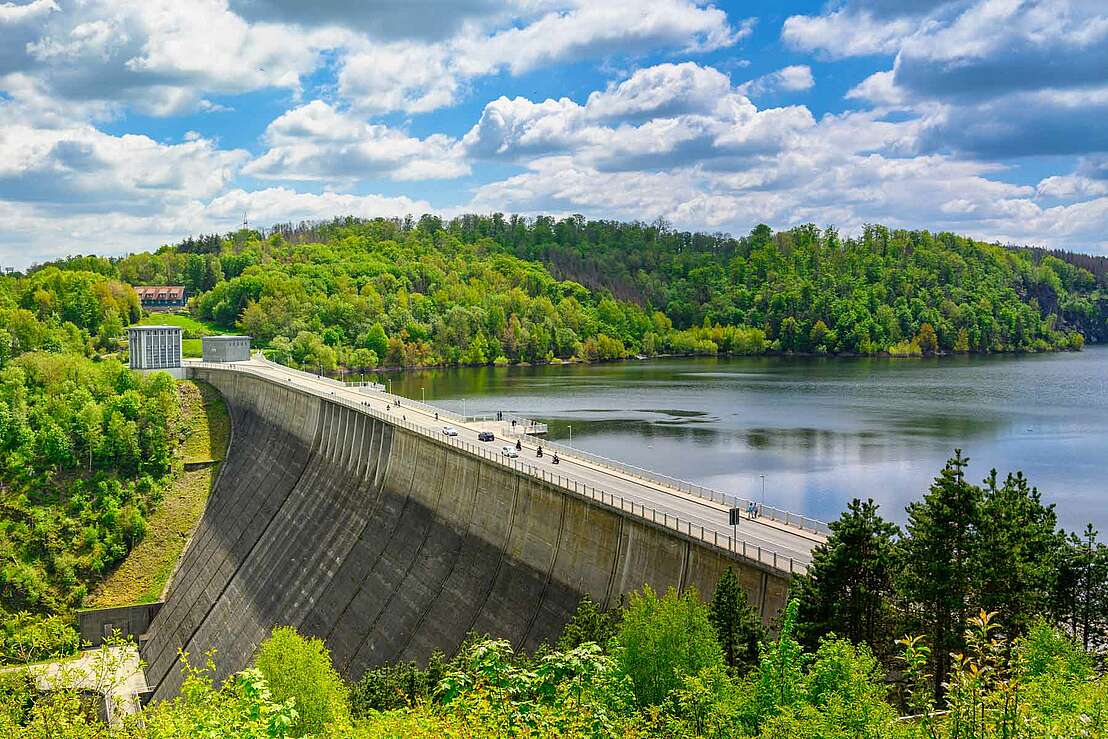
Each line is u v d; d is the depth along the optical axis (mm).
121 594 155500
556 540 97188
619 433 199125
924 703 34844
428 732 36469
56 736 37531
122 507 169125
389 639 110438
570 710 34219
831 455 173375
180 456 189250
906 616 59562
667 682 54312
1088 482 149625
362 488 141000
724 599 62656
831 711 36031
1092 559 61312
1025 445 177750
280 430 185000
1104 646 61031
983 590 57125
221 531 164375
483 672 33906
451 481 120062
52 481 170000
